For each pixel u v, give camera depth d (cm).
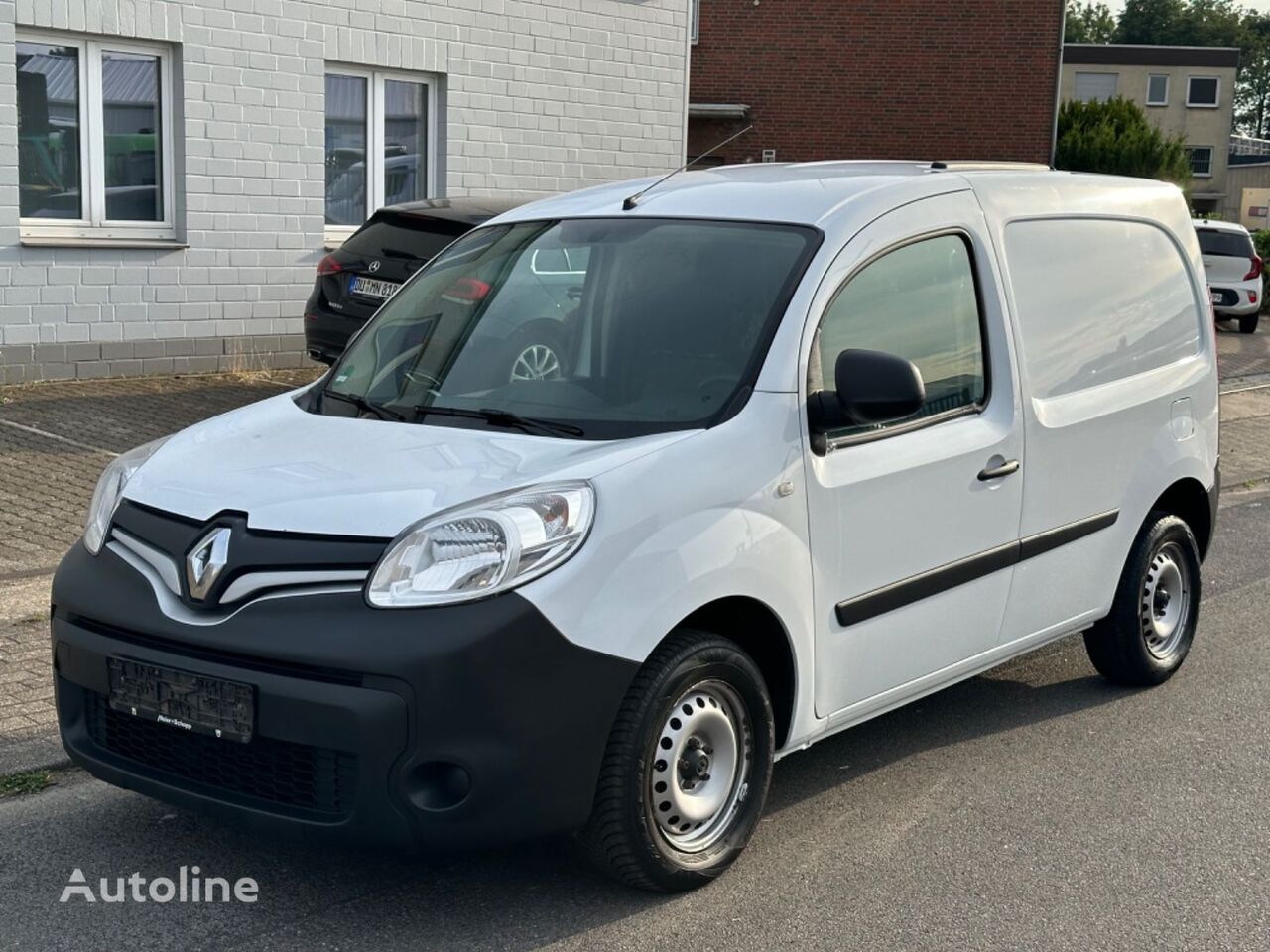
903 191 486
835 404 434
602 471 386
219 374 1260
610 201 515
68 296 1161
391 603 361
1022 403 515
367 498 382
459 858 436
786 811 484
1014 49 2925
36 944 380
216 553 380
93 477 877
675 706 399
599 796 388
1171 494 625
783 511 419
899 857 449
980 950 391
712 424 416
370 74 1367
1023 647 539
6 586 675
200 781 388
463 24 1408
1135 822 482
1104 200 583
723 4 2967
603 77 1542
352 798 362
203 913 399
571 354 453
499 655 358
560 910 405
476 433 426
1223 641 705
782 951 386
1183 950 394
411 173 1420
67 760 496
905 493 461
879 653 464
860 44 2958
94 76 1170
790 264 449
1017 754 544
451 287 506
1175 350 617
